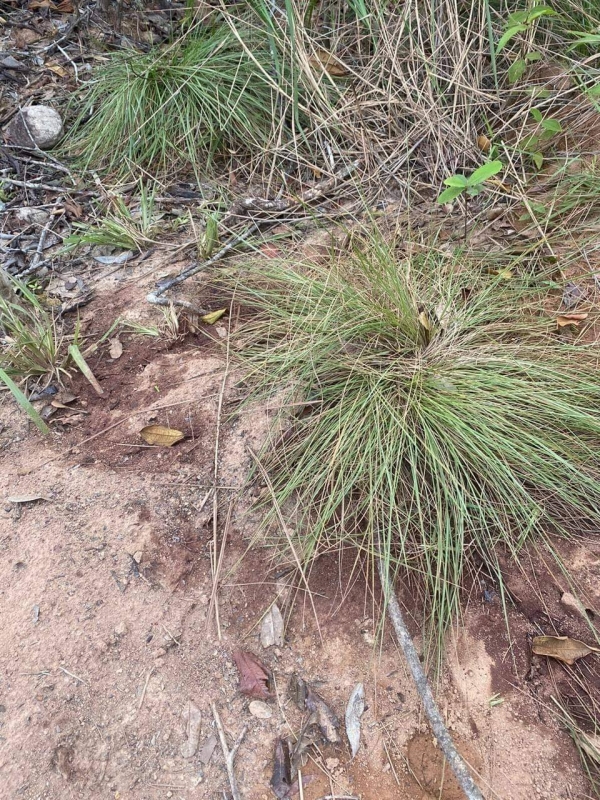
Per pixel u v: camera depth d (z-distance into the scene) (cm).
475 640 72
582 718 67
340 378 91
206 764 66
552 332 94
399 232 111
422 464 81
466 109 125
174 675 71
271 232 122
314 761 66
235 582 77
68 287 115
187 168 138
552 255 103
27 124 140
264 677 70
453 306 96
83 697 69
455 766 59
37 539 80
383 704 69
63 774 65
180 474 86
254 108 138
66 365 99
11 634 73
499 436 79
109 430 92
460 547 74
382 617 71
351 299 94
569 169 117
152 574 77
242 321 106
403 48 130
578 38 126
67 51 160
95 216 129
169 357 101
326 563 78
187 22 153
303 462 84
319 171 129
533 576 75
